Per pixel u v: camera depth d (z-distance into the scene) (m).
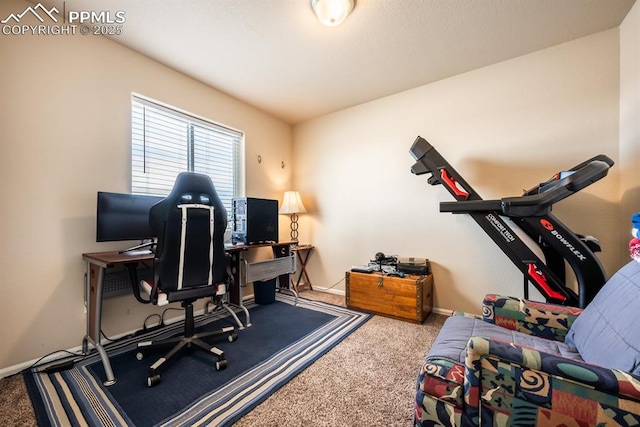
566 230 1.53
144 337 2.08
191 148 2.68
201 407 1.28
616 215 1.89
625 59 1.80
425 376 0.93
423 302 2.35
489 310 1.39
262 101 3.10
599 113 1.94
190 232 1.59
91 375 1.56
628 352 0.81
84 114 1.88
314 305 2.85
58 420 1.20
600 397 0.67
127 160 2.11
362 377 1.54
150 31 1.92
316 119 3.56
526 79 2.21
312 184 3.60
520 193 2.23
